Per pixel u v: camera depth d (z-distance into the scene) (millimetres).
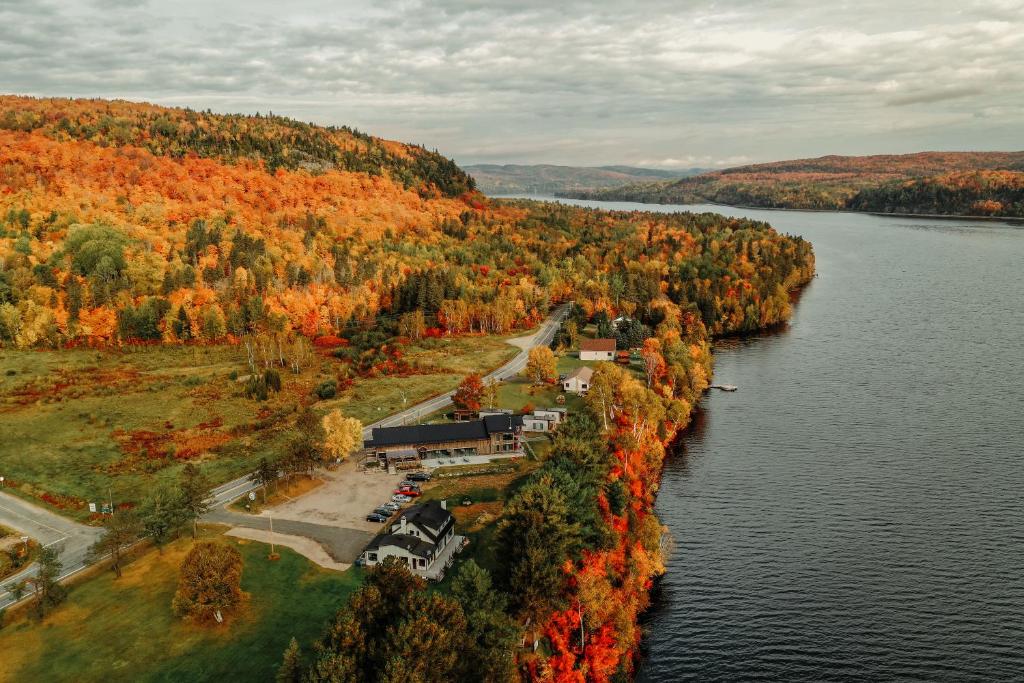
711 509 108688
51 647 66750
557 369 169750
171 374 164375
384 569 65812
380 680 53094
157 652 66250
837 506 108812
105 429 129125
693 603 87062
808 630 81938
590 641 74125
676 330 196500
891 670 75688
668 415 137375
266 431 129000
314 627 70250
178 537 87750
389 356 180375
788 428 140375
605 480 97250
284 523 92562
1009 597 86812
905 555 95688
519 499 79688
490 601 66375
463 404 134500
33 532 90438
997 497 110375
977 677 74500
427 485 105312
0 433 125875
